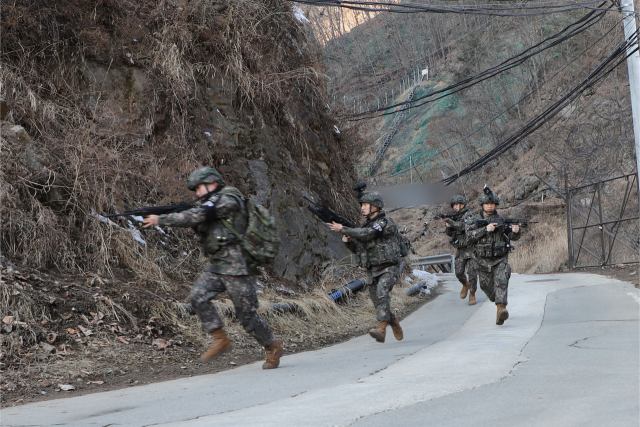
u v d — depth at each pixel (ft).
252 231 17.67
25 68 27.81
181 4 34.65
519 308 31.78
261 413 11.92
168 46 32.81
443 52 214.28
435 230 143.23
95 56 30.60
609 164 83.66
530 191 118.11
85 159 26.45
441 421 10.46
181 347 21.54
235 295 17.84
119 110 30.19
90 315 21.13
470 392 12.84
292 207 36.32
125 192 28.04
